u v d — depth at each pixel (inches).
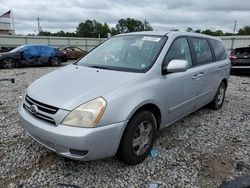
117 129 104.2
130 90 111.4
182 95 146.6
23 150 132.7
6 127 163.9
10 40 1193.4
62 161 122.6
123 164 120.8
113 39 165.6
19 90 283.4
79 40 1378.0
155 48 138.5
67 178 110.4
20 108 124.3
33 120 109.7
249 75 455.5
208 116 195.3
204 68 170.6
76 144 97.6
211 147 142.3
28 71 489.1
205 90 177.6
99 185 106.3
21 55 559.2
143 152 122.3
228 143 148.1
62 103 103.0
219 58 202.1
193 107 165.9
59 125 100.8
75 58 853.8
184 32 163.3
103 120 100.8
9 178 110.0
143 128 120.0
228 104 233.5
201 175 114.8
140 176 112.9
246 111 211.8
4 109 205.2
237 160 128.4
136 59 136.0
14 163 121.0
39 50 593.6
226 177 113.7
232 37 939.3
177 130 165.2
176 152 134.8
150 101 118.6
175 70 128.0
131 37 156.9
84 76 124.0
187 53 157.3
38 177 110.9
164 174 114.8
